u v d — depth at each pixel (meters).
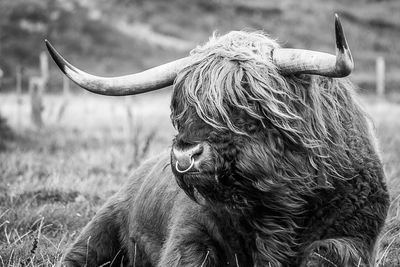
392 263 12.09
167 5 110.12
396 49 115.69
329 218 9.96
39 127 36.75
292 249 10.06
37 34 87.19
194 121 9.33
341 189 9.95
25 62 80.38
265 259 10.01
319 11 122.25
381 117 44.12
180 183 9.56
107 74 82.69
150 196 12.34
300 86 9.73
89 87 10.24
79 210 16.34
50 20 90.50
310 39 110.12
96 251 13.33
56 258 13.07
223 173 9.28
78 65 83.88
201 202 9.78
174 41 99.38
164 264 10.52
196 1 113.88
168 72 10.20
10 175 20.92
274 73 9.51
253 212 9.86
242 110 9.30
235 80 9.36
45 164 23.06
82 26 92.00
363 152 10.19
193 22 107.56
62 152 26.50
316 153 9.73
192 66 9.69
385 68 104.31
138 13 104.31
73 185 18.44
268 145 9.43
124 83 10.24
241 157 9.28
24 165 22.42
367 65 104.31
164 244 11.33
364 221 9.99
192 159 9.10
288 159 9.61
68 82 67.50
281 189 9.62
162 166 12.68
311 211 10.01
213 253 10.30
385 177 10.59
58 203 17.08
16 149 27.28
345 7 131.50
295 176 9.66
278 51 9.70
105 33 92.44
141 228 12.55
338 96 10.33
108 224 13.47
